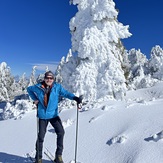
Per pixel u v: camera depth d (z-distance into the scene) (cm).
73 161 482
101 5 1614
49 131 672
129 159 452
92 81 1473
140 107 711
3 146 632
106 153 495
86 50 1501
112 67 1481
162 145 464
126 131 558
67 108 921
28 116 897
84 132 619
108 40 1645
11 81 4669
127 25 1709
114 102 859
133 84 2736
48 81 471
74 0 1673
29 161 507
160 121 564
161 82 2758
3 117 1029
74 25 1680
